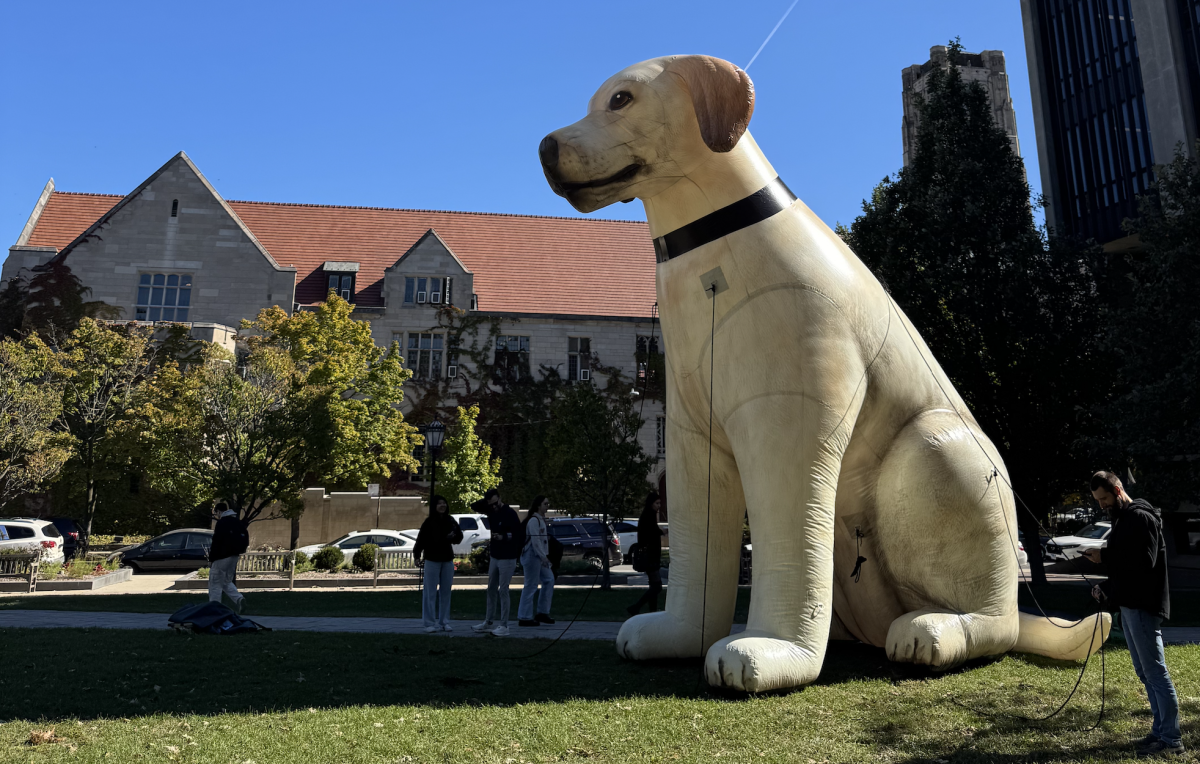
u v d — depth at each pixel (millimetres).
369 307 40281
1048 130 28719
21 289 36625
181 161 38719
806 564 5191
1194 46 23562
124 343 30844
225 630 8453
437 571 9250
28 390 25922
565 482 23672
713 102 5246
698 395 5773
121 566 23484
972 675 5605
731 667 4965
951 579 5777
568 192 5508
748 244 5484
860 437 5676
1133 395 14555
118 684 5535
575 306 43125
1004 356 17562
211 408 24250
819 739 4223
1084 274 18797
